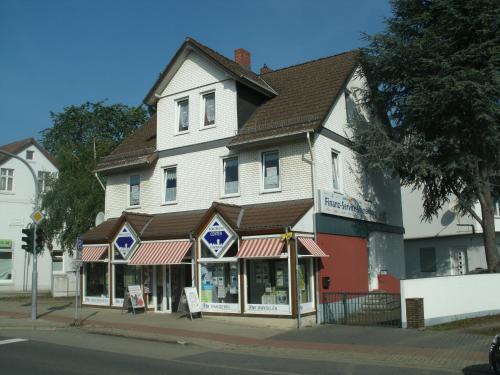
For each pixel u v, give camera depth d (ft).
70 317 70.54
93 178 112.16
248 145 70.64
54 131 172.45
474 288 61.98
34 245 69.87
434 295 57.31
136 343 50.65
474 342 45.57
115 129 177.27
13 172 136.46
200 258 69.26
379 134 72.59
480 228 103.14
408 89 74.08
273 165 70.28
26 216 136.87
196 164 77.41
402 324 54.90
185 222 74.28
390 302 67.46
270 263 63.72
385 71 74.18
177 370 36.40
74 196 109.70
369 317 64.28
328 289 66.18
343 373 35.50
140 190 84.28
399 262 89.40
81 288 85.76
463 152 70.44
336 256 68.95
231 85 74.90
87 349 46.21
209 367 37.91
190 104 79.36
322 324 62.08
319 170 67.15
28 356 42.04
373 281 78.18
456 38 69.67
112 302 80.28
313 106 70.08
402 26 74.02
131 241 77.82
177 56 79.77
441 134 72.49
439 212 109.09
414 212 113.29
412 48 69.15
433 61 67.46
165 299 75.87
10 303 95.04
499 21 65.77
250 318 63.31
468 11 68.03
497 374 32.14
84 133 173.58
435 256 110.32
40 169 140.46
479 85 63.00
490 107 63.98
